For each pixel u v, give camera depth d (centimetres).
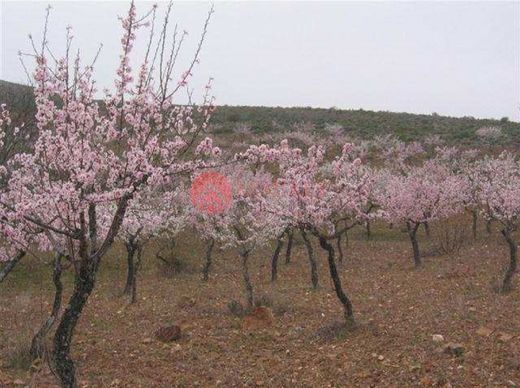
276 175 2714
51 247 947
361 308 1232
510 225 1353
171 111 703
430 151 4469
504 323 967
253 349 941
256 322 1106
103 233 988
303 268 1950
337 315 1170
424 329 977
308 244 1545
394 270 1811
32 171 765
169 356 909
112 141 689
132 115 665
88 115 640
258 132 5209
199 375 815
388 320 1081
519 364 734
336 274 1022
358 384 739
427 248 2173
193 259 2117
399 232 2695
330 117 6353
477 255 1912
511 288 1288
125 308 1351
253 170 2739
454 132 5306
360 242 2484
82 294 606
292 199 1062
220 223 1591
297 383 757
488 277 1481
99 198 608
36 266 1858
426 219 1903
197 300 1423
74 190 595
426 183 2033
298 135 4650
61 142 621
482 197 2006
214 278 1803
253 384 766
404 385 719
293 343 967
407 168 3441
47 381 773
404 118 6288
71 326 603
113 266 1981
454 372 740
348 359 845
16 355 866
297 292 1498
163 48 639
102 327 1152
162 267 1925
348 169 1111
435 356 814
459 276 1553
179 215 1948
